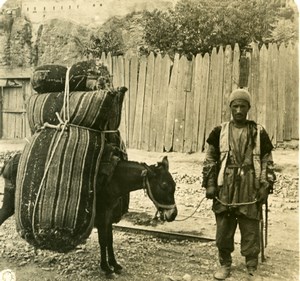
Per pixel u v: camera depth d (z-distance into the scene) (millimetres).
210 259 4965
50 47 8328
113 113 4500
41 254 5023
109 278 4438
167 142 8414
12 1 8414
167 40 8117
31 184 4133
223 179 4410
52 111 4348
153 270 4660
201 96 8250
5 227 6012
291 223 5816
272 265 4773
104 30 8102
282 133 7883
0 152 8617
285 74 7836
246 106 4391
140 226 5840
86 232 4152
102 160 4328
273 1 7652
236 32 7859
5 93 9531
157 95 8430
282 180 6922
